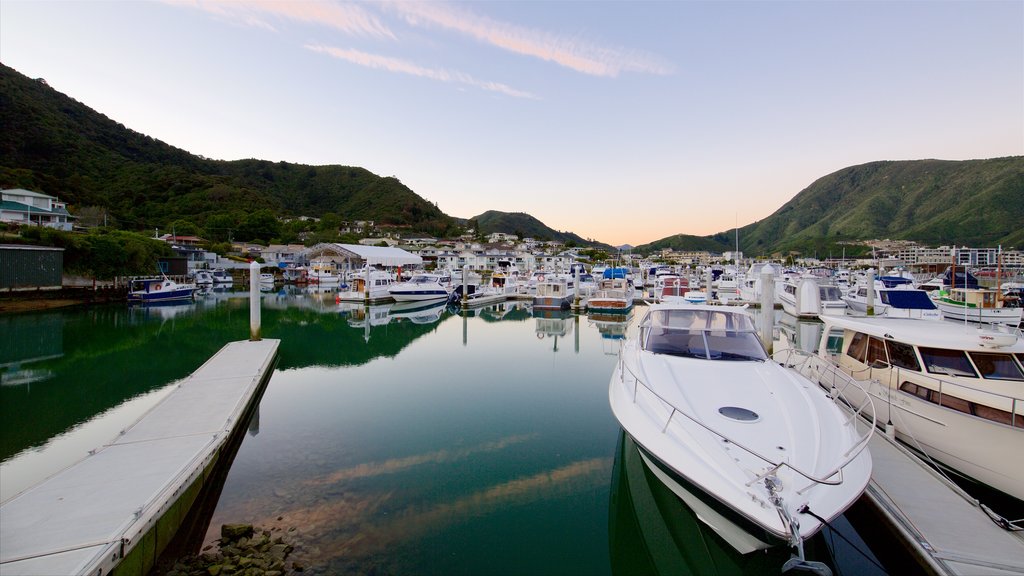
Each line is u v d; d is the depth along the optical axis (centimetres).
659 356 706
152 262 4144
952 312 2070
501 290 3994
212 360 1370
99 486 561
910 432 716
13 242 3034
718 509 472
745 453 471
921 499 553
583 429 952
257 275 1731
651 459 558
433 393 1223
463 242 12650
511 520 609
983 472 620
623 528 591
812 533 396
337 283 5488
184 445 706
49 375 1399
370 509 632
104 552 423
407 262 7744
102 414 1044
